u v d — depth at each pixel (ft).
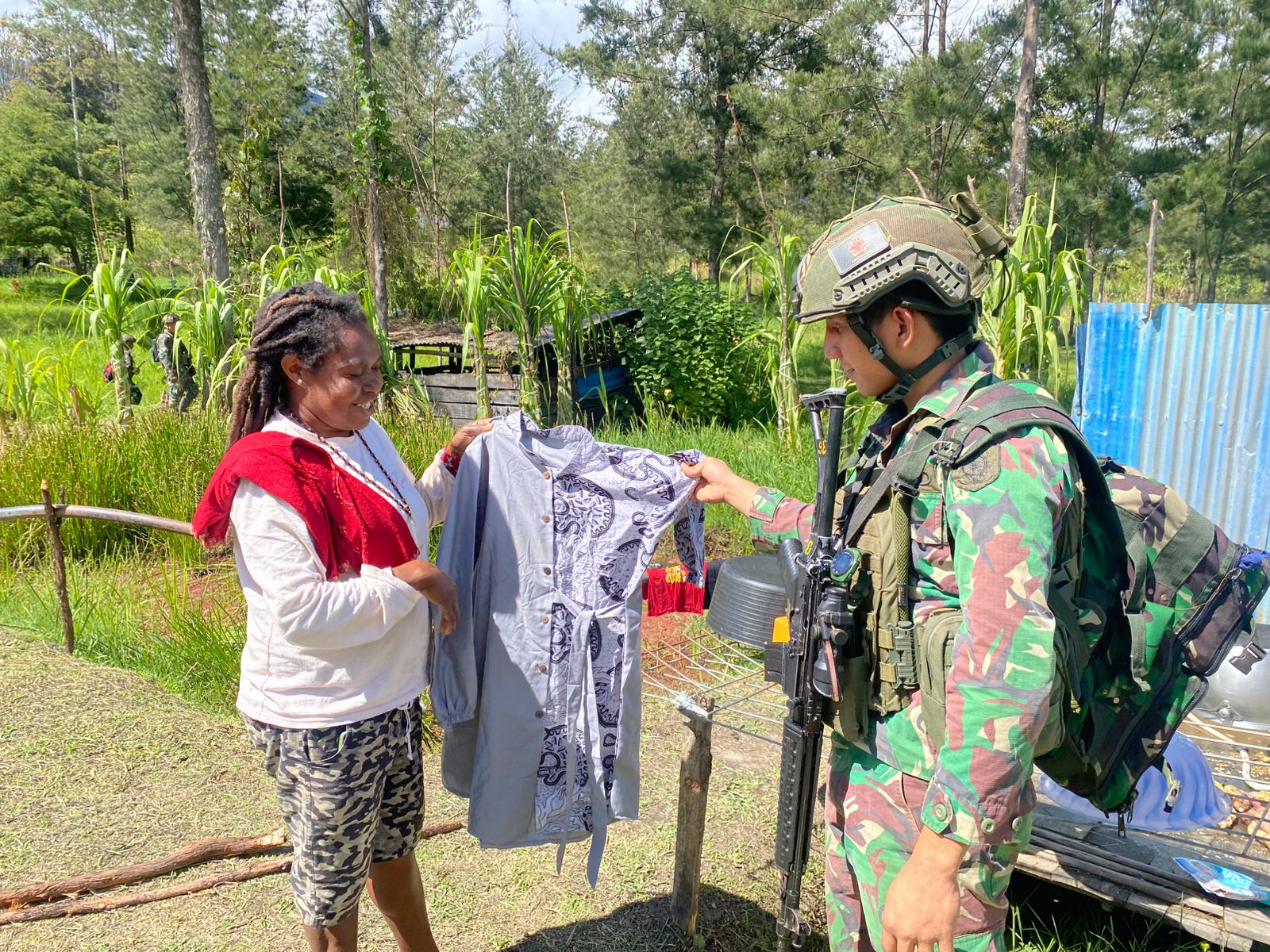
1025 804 4.87
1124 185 59.11
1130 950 8.84
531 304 29.37
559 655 7.45
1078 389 18.84
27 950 8.07
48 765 10.99
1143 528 5.91
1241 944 7.66
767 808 10.90
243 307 32.07
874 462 5.82
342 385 6.05
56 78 150.00
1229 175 59.31
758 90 68.54
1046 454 4.90
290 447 6.02
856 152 64.39
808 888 9.57
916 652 5.43
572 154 119.14
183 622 15.33
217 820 10.25
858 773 5.94
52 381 30.68
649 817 10.82
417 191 58.34
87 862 9.33
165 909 8.72
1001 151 60.34
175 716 12.58
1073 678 5.18
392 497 6.48
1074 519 5.22
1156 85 58.70
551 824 7.52
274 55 98.63
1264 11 58.44
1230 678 10.16
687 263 93.45
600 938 8.73
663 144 86.02
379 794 6.48
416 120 102.94
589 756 7.54
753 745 12.51
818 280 5.61
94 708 12.44
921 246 5.28
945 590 5.37
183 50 37.81
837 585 5.66
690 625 16.38
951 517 5.02
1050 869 8.58
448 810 10.85
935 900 4.83
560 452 7.50
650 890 9.48
